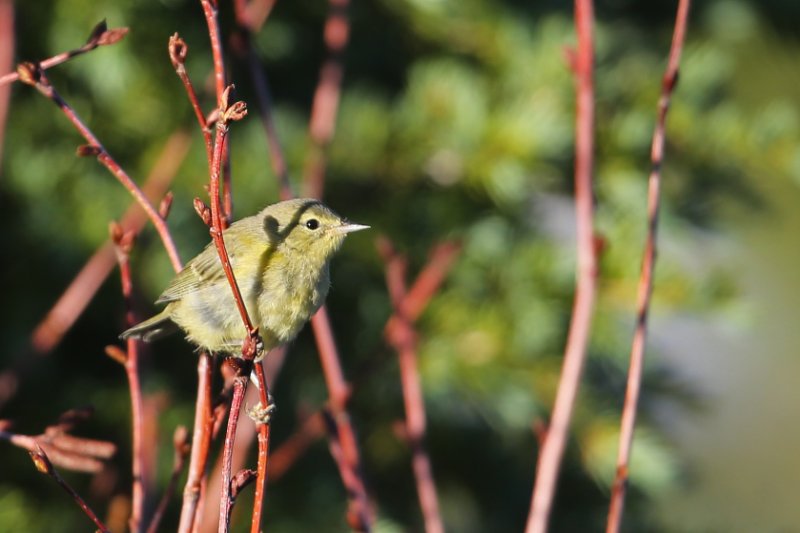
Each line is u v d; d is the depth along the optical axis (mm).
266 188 12094
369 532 7574
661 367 12781
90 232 11891
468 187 12539
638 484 12148
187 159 12031
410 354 8820
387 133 12375
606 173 12383
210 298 8359
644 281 7215
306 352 12672
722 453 19641
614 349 11922
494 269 12602
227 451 5770
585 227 7523
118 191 12062
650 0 13641
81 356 12406
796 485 19156
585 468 12828
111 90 11953
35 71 6262
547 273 12453
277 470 9758
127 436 12148
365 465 12844
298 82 12953
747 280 20594
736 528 14414
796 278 20625
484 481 13297
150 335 8859
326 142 10297
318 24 12977
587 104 7613
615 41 12977
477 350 12086
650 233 7266
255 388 9578
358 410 12688
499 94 12656
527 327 12180
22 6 11766
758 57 15516
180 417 12094
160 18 12023
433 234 12781
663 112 7328
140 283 11961
